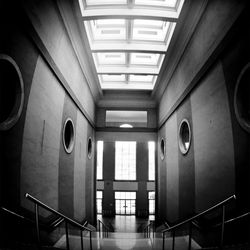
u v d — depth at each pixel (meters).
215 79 6.53
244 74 5.03
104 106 16.80
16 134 4.80
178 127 10.45
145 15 8.11
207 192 6.98
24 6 4.77
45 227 5.82
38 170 5.94
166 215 13.05
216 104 6.45
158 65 12.38
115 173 28.36
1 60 4.35
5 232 4.13
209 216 6.66
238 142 5.29
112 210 27.50
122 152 28.78
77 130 10.41
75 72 9.66
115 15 8.09
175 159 11.02
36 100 5.79
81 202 11.33
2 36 4.18
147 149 28.66
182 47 9.16
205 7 6.98
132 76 14.42
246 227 4.74
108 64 12.52
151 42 10.29
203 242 6.83
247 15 4.86
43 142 6.30
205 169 7.18
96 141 16.47
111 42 10.27
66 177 8.59
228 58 5.77
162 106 14.51
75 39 8.73
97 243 7.82
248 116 5.19
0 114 4.89
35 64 5.71
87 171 13.13
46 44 6.22
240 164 5.18
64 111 8.34
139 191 27.81
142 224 22.59
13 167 4.66
